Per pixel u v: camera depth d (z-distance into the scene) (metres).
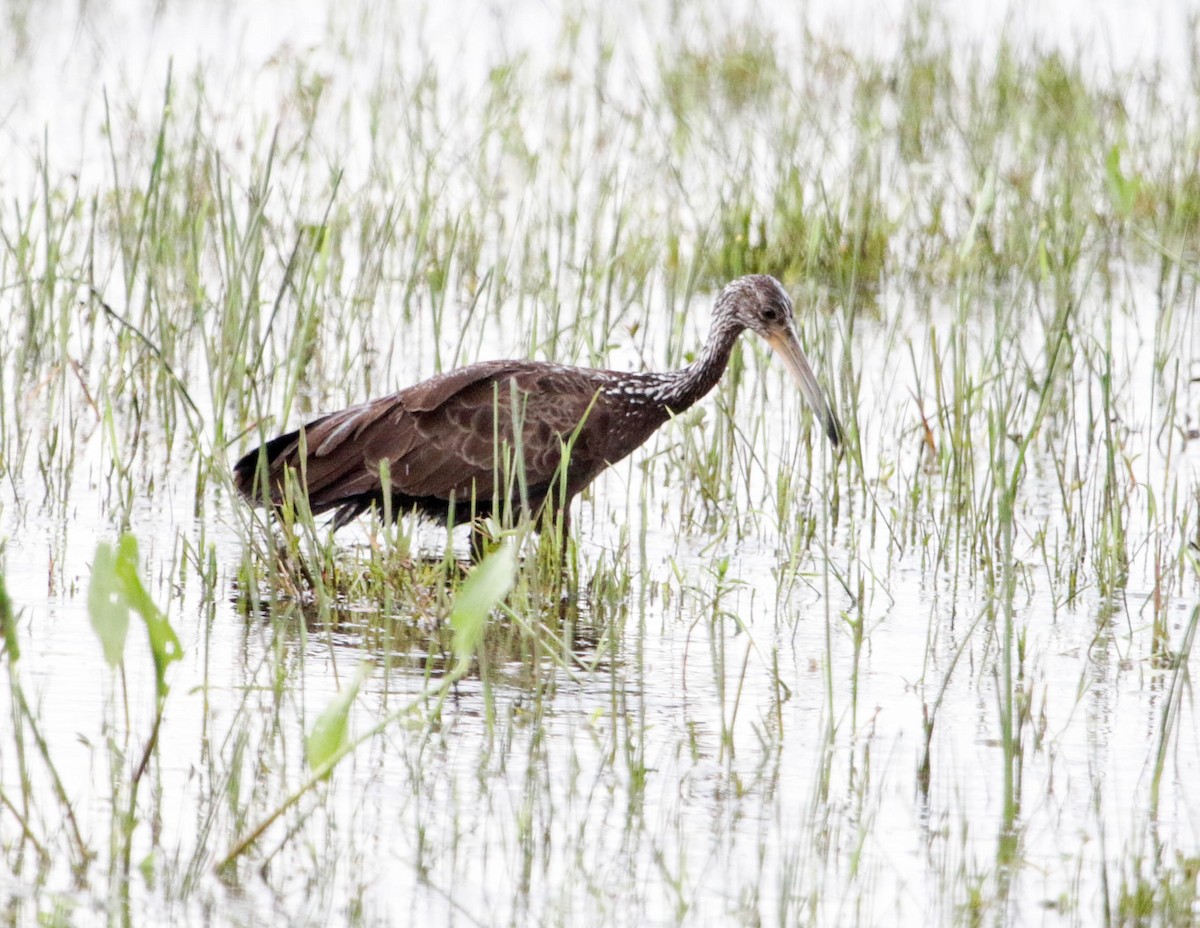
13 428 13.88
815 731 9.31
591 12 28.91
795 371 12.97
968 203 19.30
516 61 23.80
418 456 11.87
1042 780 8.75
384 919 7.12
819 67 25.86
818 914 7.31
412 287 16.02
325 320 16.59
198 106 18.27
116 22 27.22
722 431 13.98
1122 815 8.38
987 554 12.26
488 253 18.98
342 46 25.59
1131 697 9.95
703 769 8.72
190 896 7.24
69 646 9.88
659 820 8.12
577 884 7.48
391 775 8.48
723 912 7.29
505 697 9.59
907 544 12.89
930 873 7.72
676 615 11.20
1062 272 16.58
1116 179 8.91
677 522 13.20
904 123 23.61
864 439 14.93
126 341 14.38
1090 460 14.48
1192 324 16.62
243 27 25.64
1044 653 10.69
